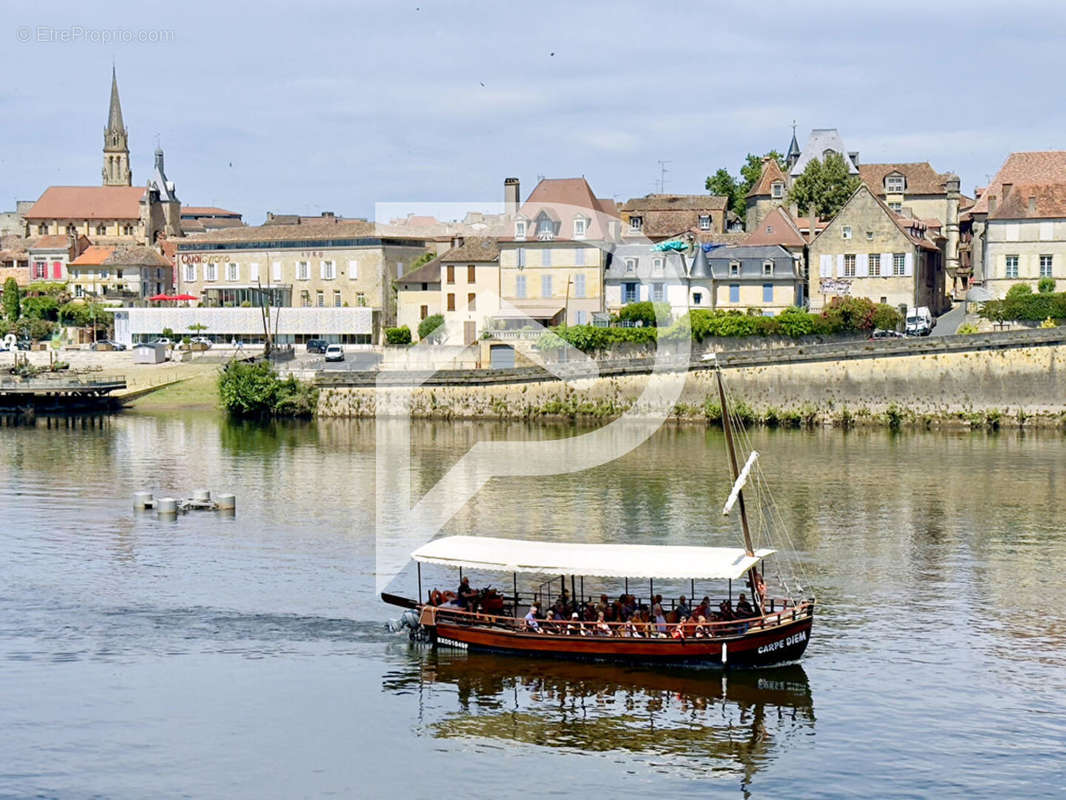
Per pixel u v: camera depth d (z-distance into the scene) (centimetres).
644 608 6050
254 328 19250
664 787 4778
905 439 12206
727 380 13612
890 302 15438
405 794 4750
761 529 8306
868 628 6325
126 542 8138
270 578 7281
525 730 5253
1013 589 6950
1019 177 17162
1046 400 12675
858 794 4712
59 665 5947
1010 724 5234
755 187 19838
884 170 19062
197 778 4875
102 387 15512
